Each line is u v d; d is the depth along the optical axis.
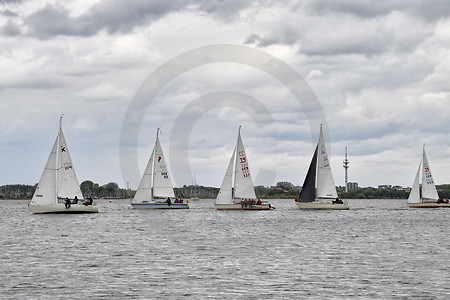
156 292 44.75
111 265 56.31
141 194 151.12
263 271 52.97
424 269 54.06
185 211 151.38
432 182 177.75
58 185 124.94
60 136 124.25
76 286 46.75
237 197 143.00
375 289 45.75
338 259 60.25
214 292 44.75
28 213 160.38
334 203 147.75
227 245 72.81
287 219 121.75
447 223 112.50
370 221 117.56
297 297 43.31
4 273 52.00
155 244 73.81
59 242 76.06
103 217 124.25
